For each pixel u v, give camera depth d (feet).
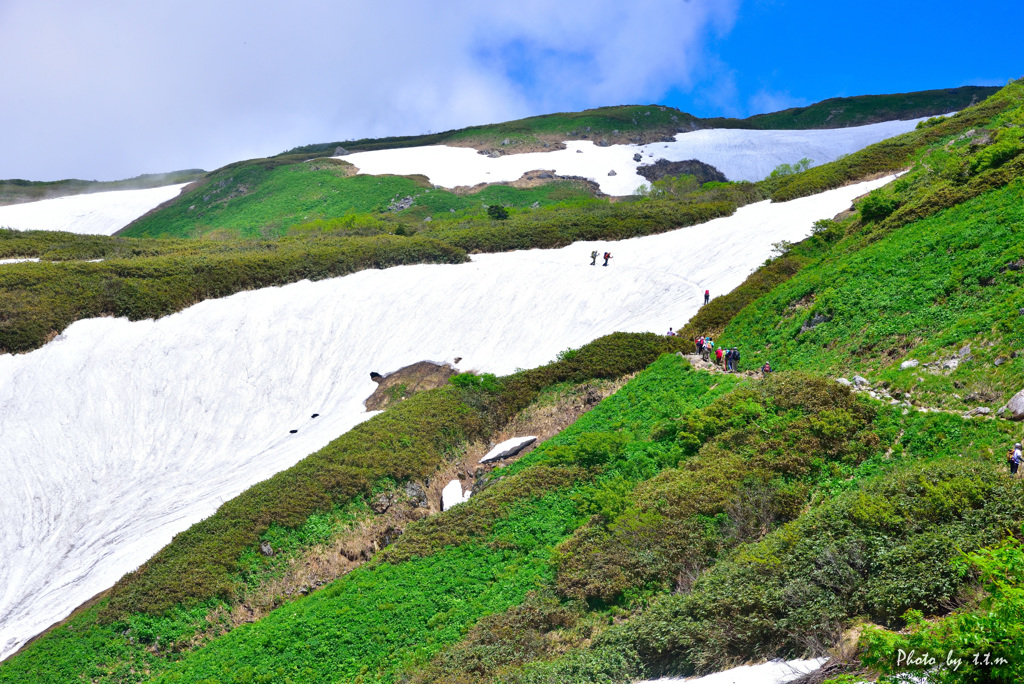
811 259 166.40
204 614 90.38
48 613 99.35
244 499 110.32
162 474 134.31
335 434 137.69
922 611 46.55
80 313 161.27
